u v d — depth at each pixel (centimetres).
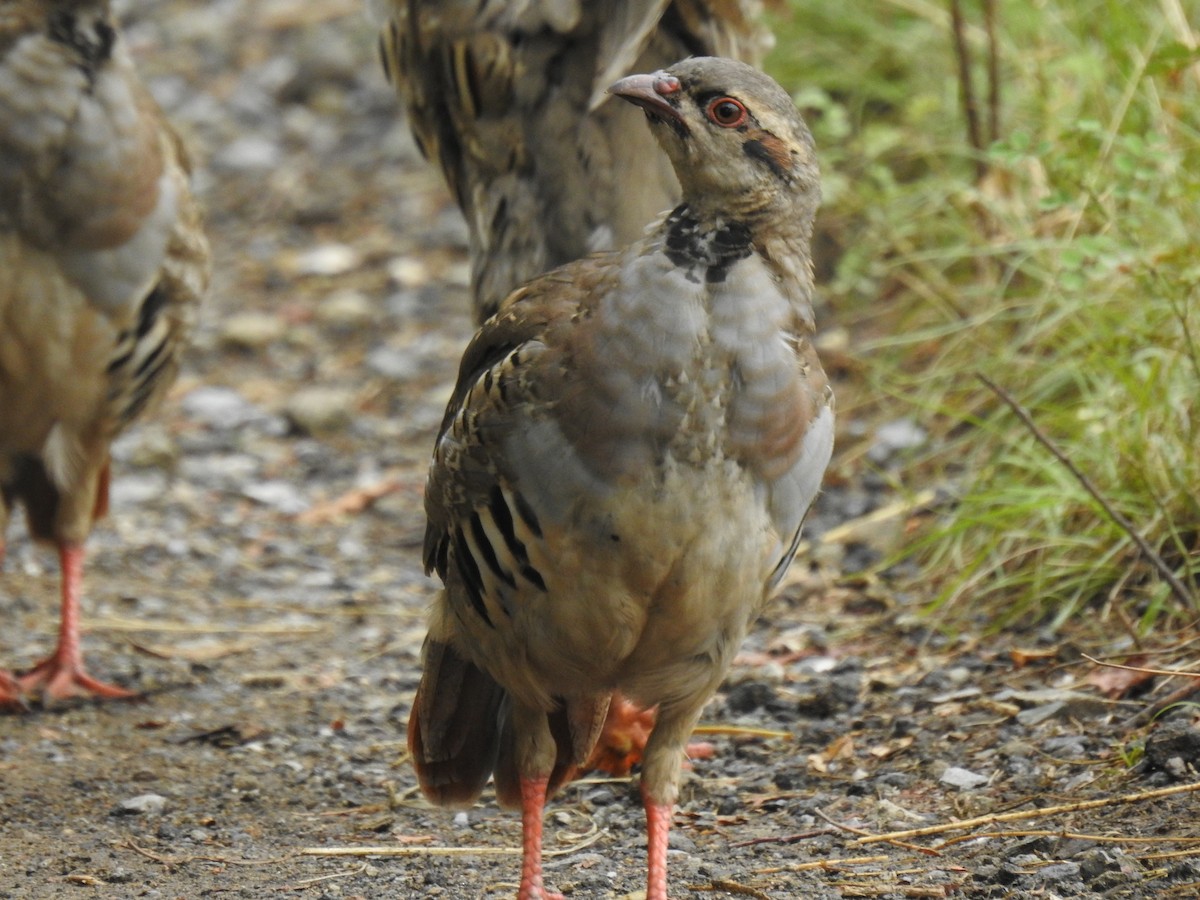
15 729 1036
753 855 822
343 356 1700
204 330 1755
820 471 725
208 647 1191
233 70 2256
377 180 2011
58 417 1077
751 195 693
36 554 1364
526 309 721
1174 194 1202
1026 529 1126
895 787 884
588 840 867
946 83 1537
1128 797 813
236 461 1534
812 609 1159
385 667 1152
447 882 807
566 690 757
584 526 693
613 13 923
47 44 1006
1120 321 1178
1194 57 1072
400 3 998
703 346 677
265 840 873
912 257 1353
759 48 1014
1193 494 1062
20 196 1012
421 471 1504
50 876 813
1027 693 962
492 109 958
